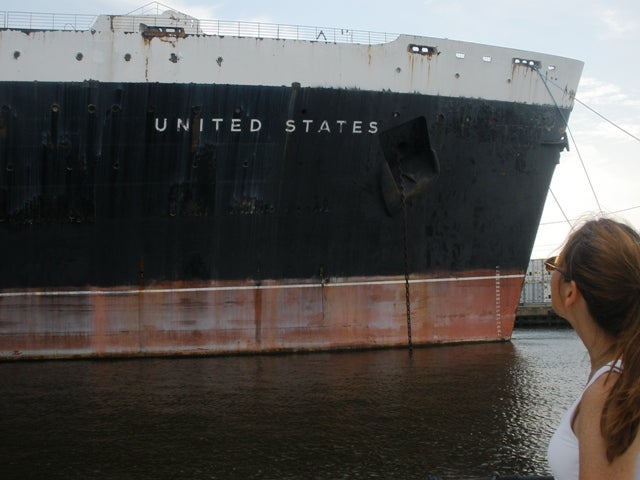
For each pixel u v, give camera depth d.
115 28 15.76
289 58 16.14
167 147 16.08
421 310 17.80
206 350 16.72
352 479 7.09
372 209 17.12
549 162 18.72
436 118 17.02
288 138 16.38
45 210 16.08
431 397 11.17
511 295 18.83
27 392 11.98
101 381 13.07
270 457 7.93
